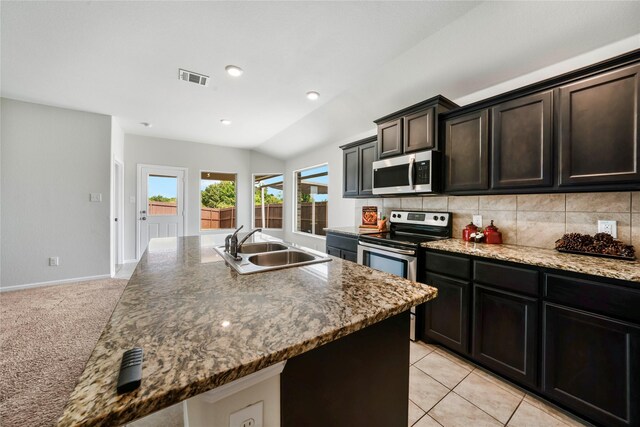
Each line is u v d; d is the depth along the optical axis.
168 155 5.02
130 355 0.53
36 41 2.06
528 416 1.41
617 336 1.22
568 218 1.82
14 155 3.18
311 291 0.96
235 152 5.71
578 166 1.51
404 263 2.18
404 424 1.05
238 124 4.09
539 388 1.49
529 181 1.72
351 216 3.85
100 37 2.02
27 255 3.27
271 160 5.83
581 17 1.54
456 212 2.50
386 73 2.45
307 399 0.77
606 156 1.42
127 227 4.70
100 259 3.67
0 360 1.83
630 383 1.19
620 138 1.37
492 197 2.23
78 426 0.38
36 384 1.59
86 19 1.83
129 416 0.42
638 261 1.45
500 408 1.47
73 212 3.50
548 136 1.63
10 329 2.27
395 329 1.01
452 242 2.19
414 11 1.71
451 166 2.18
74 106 3.38
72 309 2.68
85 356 1.88
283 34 1.96
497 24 1.72
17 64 2.39
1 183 3.12
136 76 2.60
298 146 4.84
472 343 1.81
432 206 2.71
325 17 1.78
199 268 1.31
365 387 0.92
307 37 1.99
